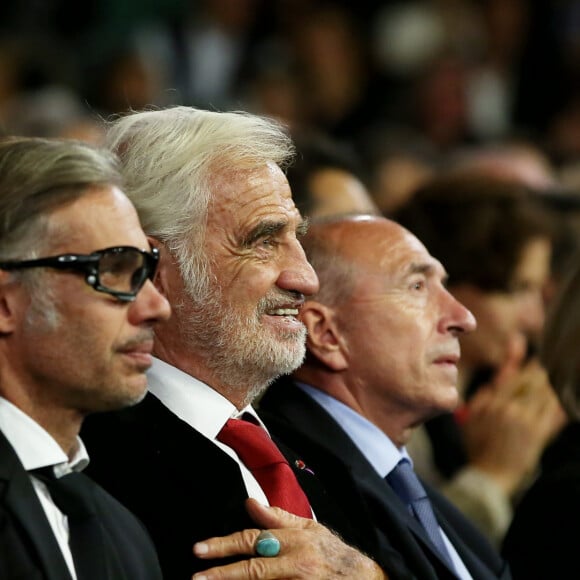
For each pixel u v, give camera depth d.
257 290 8.55
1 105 19.53
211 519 8.16
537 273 14.15
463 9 27.12
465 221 14.11
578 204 15.00
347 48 25.09
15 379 6.70
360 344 9.99
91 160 6.78
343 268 10.05
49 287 6.60
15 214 6.55
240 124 8.77
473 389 14.05
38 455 6.68
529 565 10.48
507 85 27.55
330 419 9.88
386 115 24.84
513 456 12.88
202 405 8.55
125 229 6.82
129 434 8.41
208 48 24.16
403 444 10.36
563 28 28.03
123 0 24.27
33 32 23.80
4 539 6.38
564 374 11.23
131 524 7.41
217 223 8.53
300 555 7.96
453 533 10.42
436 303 10.20
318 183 13.17
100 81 20.70
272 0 25.47
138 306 6.89
